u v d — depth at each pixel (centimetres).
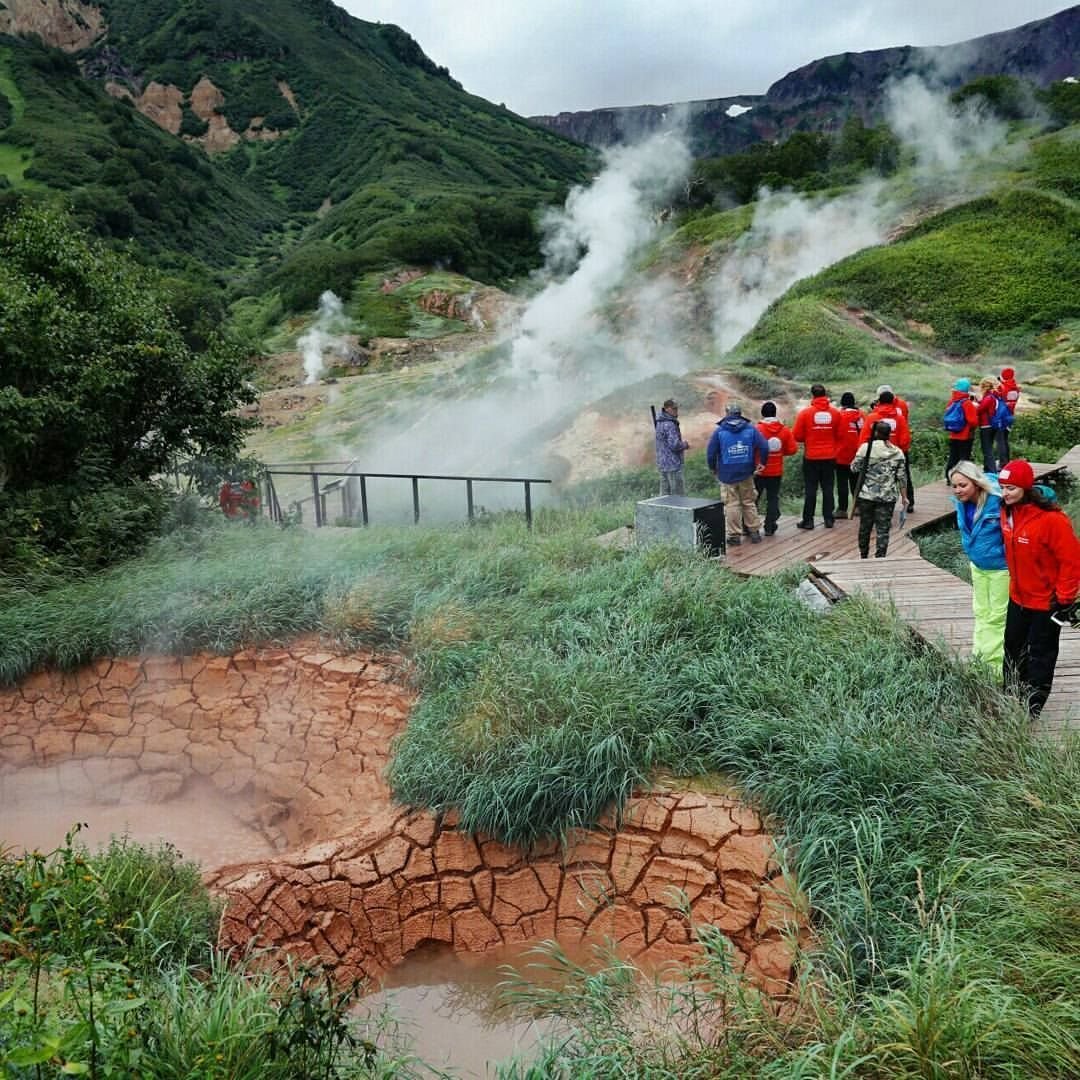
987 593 625
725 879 554
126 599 945
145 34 19038
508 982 554
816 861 504
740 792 589
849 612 747
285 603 919
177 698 890
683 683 674
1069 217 3628
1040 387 2402
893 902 458
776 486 1053
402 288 8512
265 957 581
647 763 612
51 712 902
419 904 616
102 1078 297
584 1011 480
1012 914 407
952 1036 342
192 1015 375
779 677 660
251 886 607
